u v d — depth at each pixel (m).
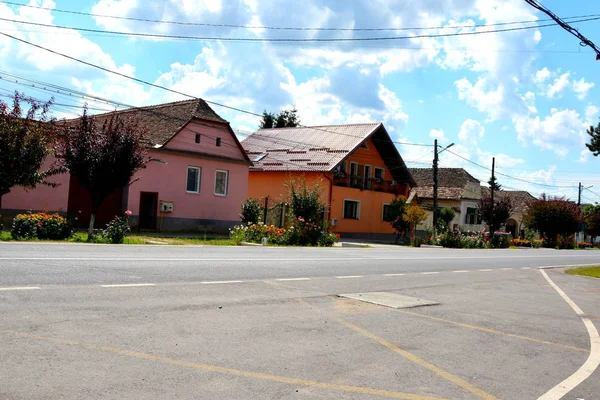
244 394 4.41
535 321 8.83
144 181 28.44
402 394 4.75
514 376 5.59
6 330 5.50
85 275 9.14
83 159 19.27
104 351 5.14
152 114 32.56
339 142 42.31
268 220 34.44
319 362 5.48
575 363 6.34
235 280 10.20
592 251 49.16
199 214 31.17
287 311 7.80
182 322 6.52
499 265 20.67
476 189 63.81
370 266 15.52
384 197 45.72
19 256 11.04
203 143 31.36
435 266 17.59
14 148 18.11
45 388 4.14
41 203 24.11
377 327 7.32
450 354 6.27
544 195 59.47
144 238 22.70
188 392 4.34
